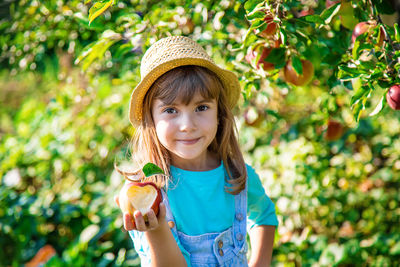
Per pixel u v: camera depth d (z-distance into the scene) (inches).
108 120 142.7
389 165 131.4
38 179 147.7
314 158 123.0
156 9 95.3
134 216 47.4
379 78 62.2
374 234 121.3
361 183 128.3
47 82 173.2
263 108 106.8
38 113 163.0
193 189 63.1
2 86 236.7
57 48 131.2
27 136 161.5
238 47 77.0
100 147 143.0
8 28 127.8
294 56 73.5
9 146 158.2
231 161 68.4
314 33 88.7
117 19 89.0
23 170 148.2
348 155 127.0
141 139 64.4
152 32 84.9
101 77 123.3
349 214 125.0
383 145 131.5
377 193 126.1
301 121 127.4
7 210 129.3
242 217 65.1
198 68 61.4
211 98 60.7
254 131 133.5
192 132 58.7
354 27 75.6
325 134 107.4
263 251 70.2
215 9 87.4
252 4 66.9
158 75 60.9
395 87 62.9
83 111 140.6
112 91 136.4
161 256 50.5
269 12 67.3
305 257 115.0
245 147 132.3
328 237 120.9
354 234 121.0
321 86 101.0
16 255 127.6
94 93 135.7
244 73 81.5
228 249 62.4
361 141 132.3
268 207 72.1
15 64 134.1
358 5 71.6
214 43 94.0
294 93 125.3
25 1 120.0
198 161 65.6
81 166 146.8
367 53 68.5
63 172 148.9
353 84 71.9
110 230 119.8
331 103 98.6
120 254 115.7
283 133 129.3
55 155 146.3
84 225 129.4
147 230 48.7
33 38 118.1
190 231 61.2
